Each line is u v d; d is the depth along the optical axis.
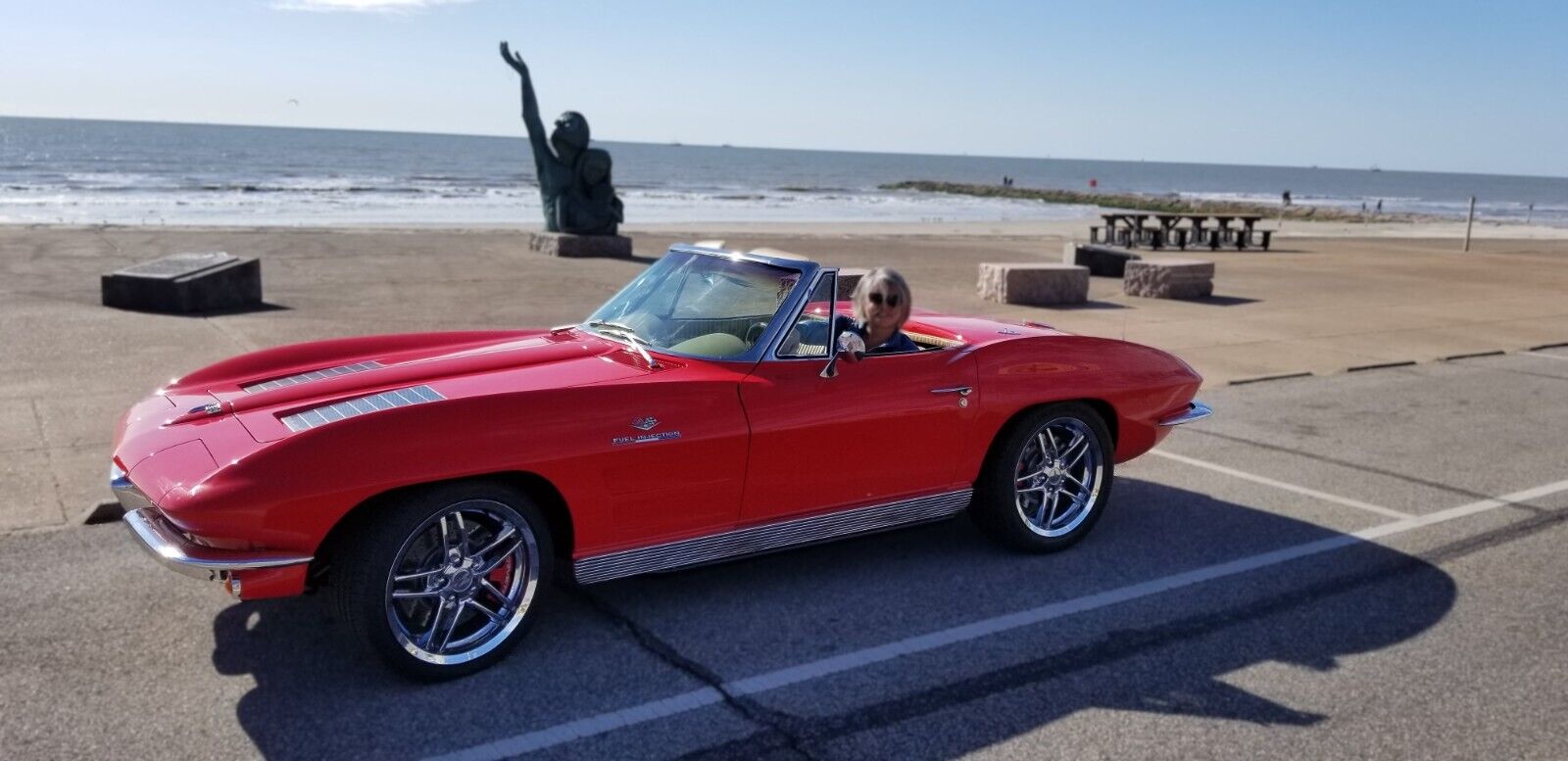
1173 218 27.66
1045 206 81.94
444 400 3.58
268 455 3.26
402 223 33.31
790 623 4.20
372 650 3.52
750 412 4.07
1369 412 8.48
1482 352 11.66
